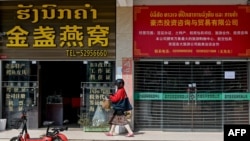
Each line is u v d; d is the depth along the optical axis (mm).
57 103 14789
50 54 14047
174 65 13938
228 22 13703
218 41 13742
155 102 14023
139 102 14039
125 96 12992
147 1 13805
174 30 13789
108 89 13992
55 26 14039
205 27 13734
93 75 14062
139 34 13828
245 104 13867
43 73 14625
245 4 13664
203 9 13750
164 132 13828
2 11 14141
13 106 14297
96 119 13859
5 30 14148
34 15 14070
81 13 13977
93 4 13938
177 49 13812
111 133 13141
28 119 14219
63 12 14008
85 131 13789
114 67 13977
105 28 13914
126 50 13812
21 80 14250
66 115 14852
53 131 10758
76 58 14008
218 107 13922
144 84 14000
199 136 13148
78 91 14688
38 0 14031
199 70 13906
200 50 13773
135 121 14023
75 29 13977
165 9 13805
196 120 13945
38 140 10727
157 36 13812
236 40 13703
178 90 13961
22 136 10898
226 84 13875
